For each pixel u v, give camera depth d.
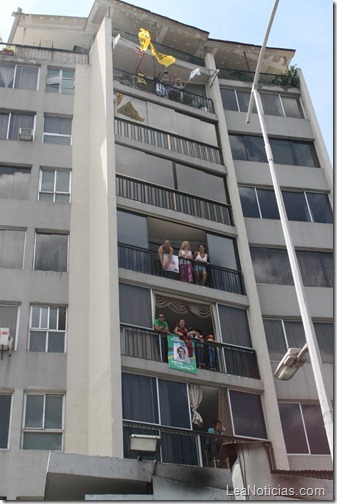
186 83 28.39
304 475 12.77
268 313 21.86
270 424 18.50
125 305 18.86
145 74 27.95
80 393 17.94
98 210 21.25
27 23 29.47
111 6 28.39
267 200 25.28
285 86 29.62
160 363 18.08
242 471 12.41
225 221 23.47
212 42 30.14
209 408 19.67
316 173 26.66
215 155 25.52
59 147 23.62
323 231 24.88
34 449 16.75
